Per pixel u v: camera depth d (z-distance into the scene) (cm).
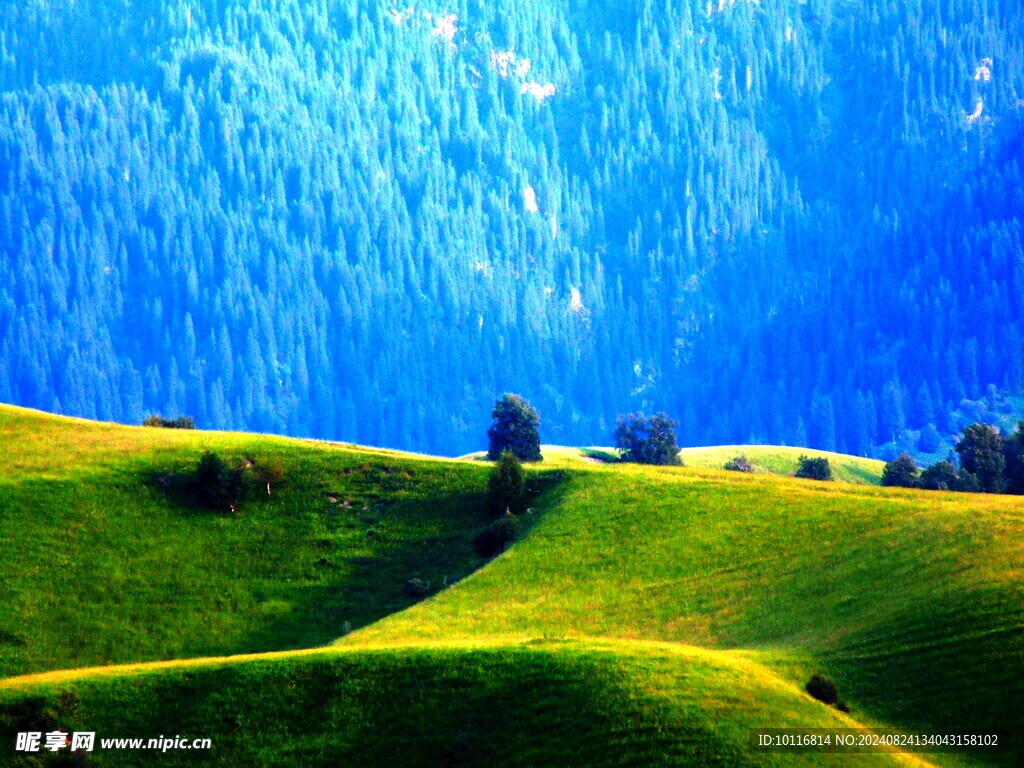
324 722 5853
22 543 8812
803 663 6338
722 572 8006
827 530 8362
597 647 6194
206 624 8388
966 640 6203
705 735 5400
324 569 9062
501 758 5541
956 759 5538
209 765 5688
